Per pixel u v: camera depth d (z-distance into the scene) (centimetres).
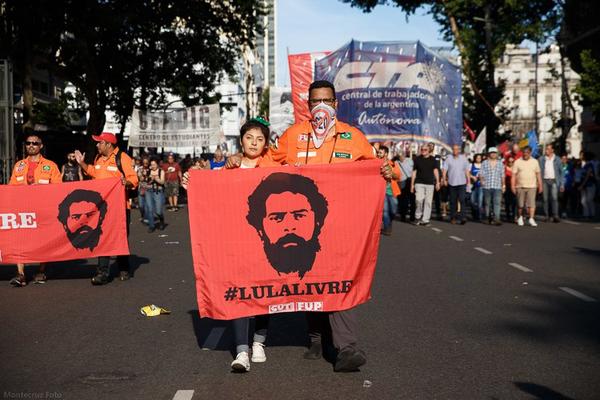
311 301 547
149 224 1781
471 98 4075
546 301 821
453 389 499
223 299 543
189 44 3475
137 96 3778
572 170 2434
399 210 2305
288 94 2780
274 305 546
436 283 946
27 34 2786
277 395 489
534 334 660
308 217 546
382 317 738
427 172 1895
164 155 4297
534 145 3312
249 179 544
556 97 11650
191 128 3072
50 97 4881
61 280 1018
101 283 964
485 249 1336
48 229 971
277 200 545
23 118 2806
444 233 1678
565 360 572
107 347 627
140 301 846
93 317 755
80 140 3450
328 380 524
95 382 524
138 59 3509
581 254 1252
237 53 3719
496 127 4134
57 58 3203
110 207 975
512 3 3116
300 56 1942
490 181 1928
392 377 529
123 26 2995
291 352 609
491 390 496
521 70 11744
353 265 547
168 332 684
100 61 3369
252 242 544
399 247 1378
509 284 938
